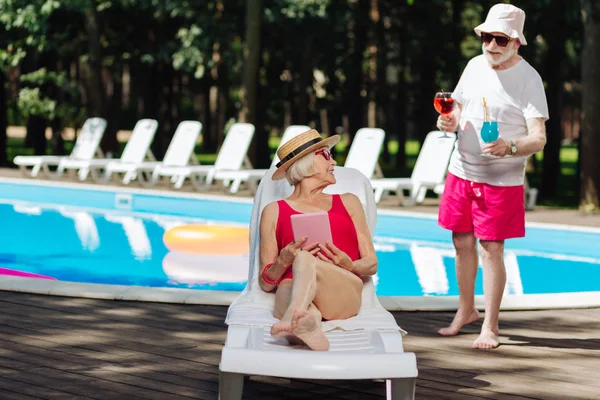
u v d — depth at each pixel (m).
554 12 18.44
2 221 13.11
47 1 19.27
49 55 22.12
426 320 6.78
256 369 4.17
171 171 16.09
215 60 22.58
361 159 14.58
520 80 5.99
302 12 20.56
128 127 43.03
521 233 6.07
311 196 5.26
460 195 6.21
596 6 13.62
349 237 5.16
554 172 18.80
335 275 4.84
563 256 10.85
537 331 6.44
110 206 15.02
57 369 5.24
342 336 4.69
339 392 4.95
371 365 4.15
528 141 5.88
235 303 5.14
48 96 22.16
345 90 25.88
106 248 10.95
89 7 20.48
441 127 6.25
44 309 6.80
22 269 9.62
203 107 35.38
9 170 19.95
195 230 11.52
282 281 4.95
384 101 26.56
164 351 5.69
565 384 5.09
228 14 21.59
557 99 18.72
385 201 14.83
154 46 25.09
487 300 6.04
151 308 6.92
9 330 6.13
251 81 19.12
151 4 21.20
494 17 5.93
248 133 16.14
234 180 16.25
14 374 5.12
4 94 21.78
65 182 16.06
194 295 7.21
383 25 25.41
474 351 5.86
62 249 10.89
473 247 6.33
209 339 6.02
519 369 5.41
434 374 5.28
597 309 7.18
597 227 11.61
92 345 5.79
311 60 25.19
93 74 21.27
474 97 6.12
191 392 4.85
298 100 27.23
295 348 4.50
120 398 4.72
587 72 13.75
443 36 25.06
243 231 11.70
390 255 10.71
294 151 5.17
